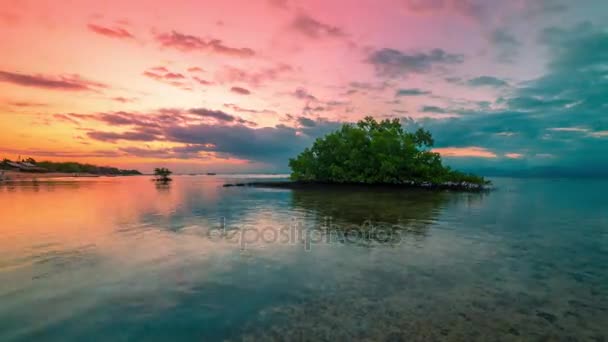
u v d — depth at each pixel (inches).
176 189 1398.9
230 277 250.5
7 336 164.4
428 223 491.2
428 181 1389.0
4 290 223.5
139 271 263.9
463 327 173.6
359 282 240.1
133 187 1539.1
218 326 174.9
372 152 1498.5
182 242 365.1
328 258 302.7
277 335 165.0
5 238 384.5
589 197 979.9
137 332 168.9
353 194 1099.9
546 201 847.7
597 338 163.6
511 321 180.7
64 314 188.7
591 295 217.2
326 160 1684.3
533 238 388.8
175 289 226.4
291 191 1258.0
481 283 238.8
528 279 247.1
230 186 1657.2
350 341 158.9
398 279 246.2
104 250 329.1
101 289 226.1
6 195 1006.4
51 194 1055.0
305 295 216.1
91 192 1167.6
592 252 325.7
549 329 172.1
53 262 287.9
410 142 1480.1
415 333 166.7
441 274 258.1
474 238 388.2
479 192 1192.8
